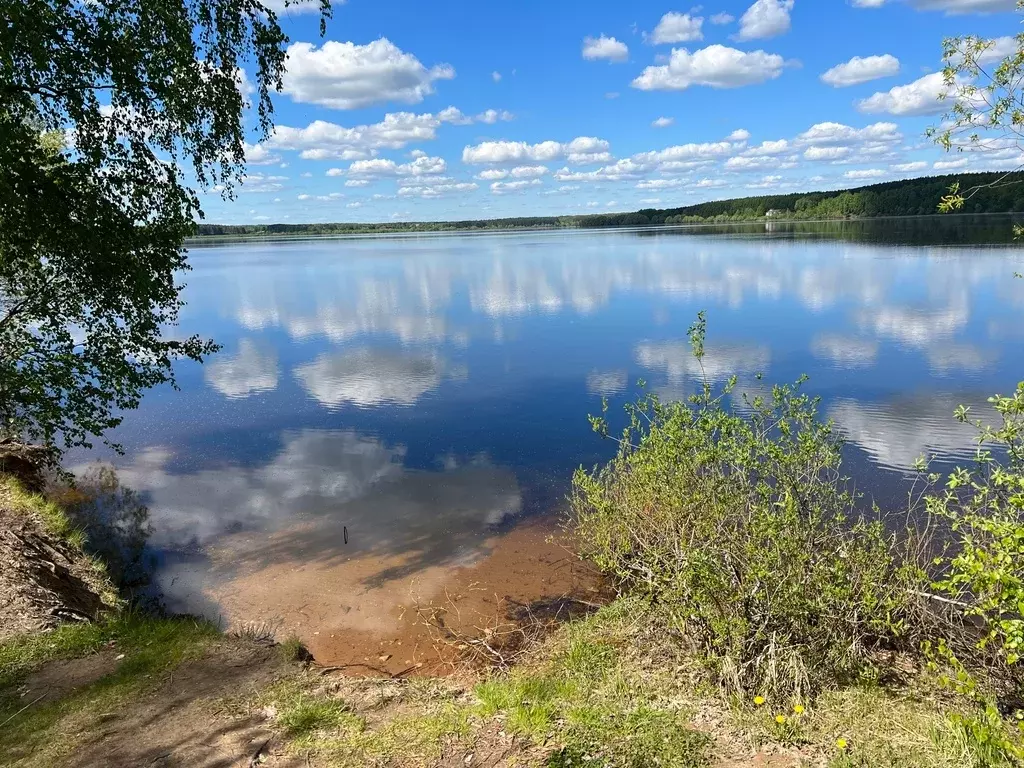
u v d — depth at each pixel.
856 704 4.19
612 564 6.70
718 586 4.84
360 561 9.09
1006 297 31.77
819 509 5.47
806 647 4.61
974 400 15.68
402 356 26.02
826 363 20.56
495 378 21.39
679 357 23.12
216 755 3.99
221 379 22.58
